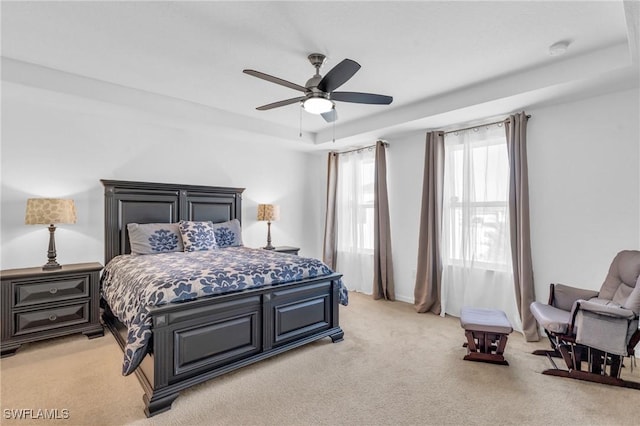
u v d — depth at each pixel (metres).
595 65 2.39
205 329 2.18
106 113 3.39
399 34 2.17
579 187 2.97
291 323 2.69
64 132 3.30
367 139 4.54
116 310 2.56
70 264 3.25
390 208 4.58
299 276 2.79
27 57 2.54
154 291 2.07
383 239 4.47
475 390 2.16
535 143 3.23
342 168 5.25
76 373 2.35
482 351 2.70
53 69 2.74
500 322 2.55
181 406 1.98
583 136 2.94
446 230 3.89
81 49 2.41
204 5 1.88
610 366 2.31
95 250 3.47
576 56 2.48
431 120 3.56
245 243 4.77
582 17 1.97
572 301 2.67
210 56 2.51
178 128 3.98
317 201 5.71
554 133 3.11
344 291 3.12
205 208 4.25
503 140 3.46
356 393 2.13
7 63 2.54
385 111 3.84
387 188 4.59
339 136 4.51
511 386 2.21
